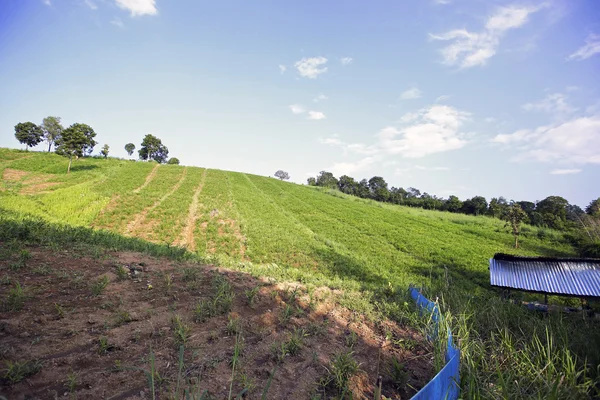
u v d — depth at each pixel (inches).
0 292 177.0
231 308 205.2
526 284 289.3
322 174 4013.3
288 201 1658.5
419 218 1583.4
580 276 279.9
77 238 323.0
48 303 176.2
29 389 112.1
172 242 714.8
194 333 169.0
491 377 161.2
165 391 120.5
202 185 1748.3
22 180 1371.8
